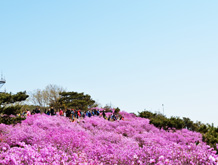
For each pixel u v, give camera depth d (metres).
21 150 7.54
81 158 8.36
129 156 8.89
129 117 40.50
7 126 16.08
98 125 22.95
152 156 8.64
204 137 17.75
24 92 21.55
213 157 7.60
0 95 19.97
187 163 8.09
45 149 7.96
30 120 20.06
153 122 25.88
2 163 6.24
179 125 25.05
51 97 60.50
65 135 12.40
